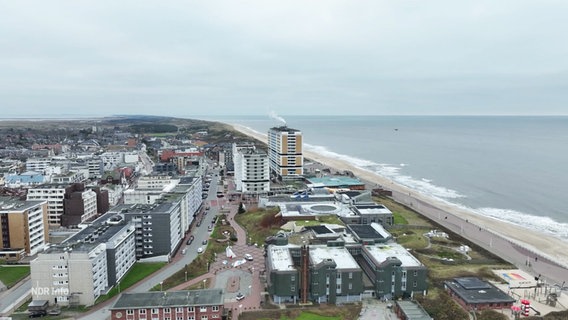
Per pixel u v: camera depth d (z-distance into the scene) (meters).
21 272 147.12
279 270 122.94
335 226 165.88
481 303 117.62
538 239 191.12
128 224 150.00
